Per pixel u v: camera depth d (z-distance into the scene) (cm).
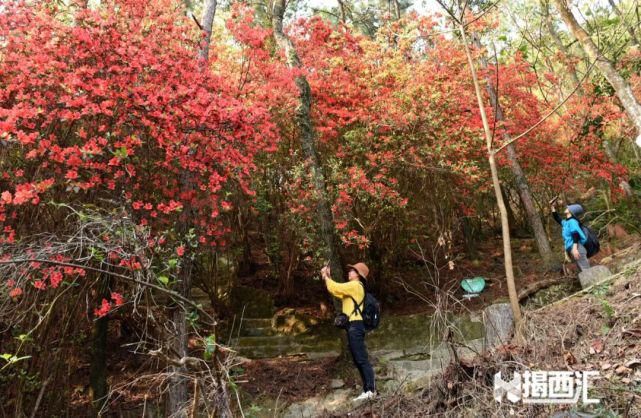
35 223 487
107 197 541
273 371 730
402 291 995
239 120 568
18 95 479
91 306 562
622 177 1055
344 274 909
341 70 898
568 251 735
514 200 1474
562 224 751
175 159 571
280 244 891
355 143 827
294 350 813
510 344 436
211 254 831
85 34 517
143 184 581
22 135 446
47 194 500
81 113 480
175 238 537
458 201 1077
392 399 448
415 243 1039
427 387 436
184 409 354
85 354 672
